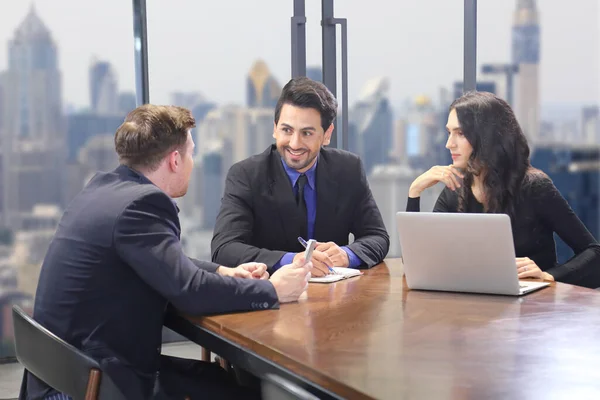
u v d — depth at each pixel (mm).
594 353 1640
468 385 1427
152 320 2127
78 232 2105
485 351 1664
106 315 2074
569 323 1916
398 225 2340
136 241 2049
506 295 2270
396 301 2211
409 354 1644
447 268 2301
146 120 2232
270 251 2672
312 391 1542
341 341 1758
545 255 2877
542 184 2855
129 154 2225
